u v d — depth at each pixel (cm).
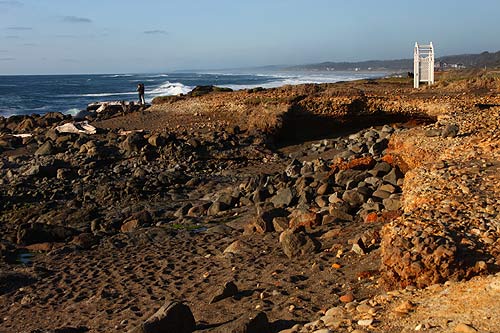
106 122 2798
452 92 2617
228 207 1418
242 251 959
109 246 1204
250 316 597
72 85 11144
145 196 1667
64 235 1296
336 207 1052
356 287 672
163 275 932
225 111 2691
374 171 1315
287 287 726
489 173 912
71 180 1912
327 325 507
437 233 636
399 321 472
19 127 2919
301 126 2488
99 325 752
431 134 1398
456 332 412
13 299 916
